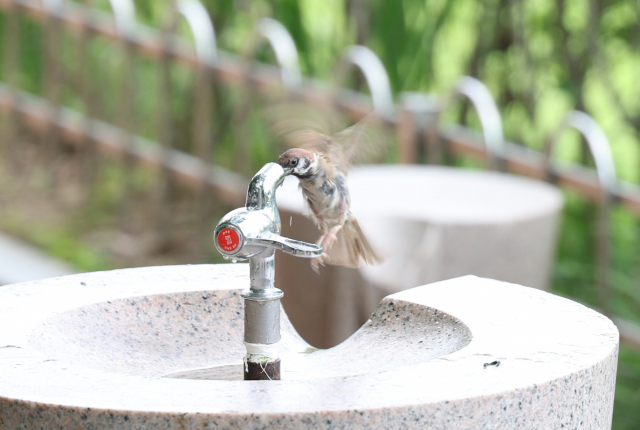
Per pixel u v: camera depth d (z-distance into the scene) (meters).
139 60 10.20
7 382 2.50
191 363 3.51
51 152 9.89
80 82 9.48
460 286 3.64
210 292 3.70
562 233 8.51
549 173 7.04
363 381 2.50
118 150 8.96
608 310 6.86
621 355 7.22
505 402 2.43
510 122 9.48
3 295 3.52
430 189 6.80
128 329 3.51
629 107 9.41
